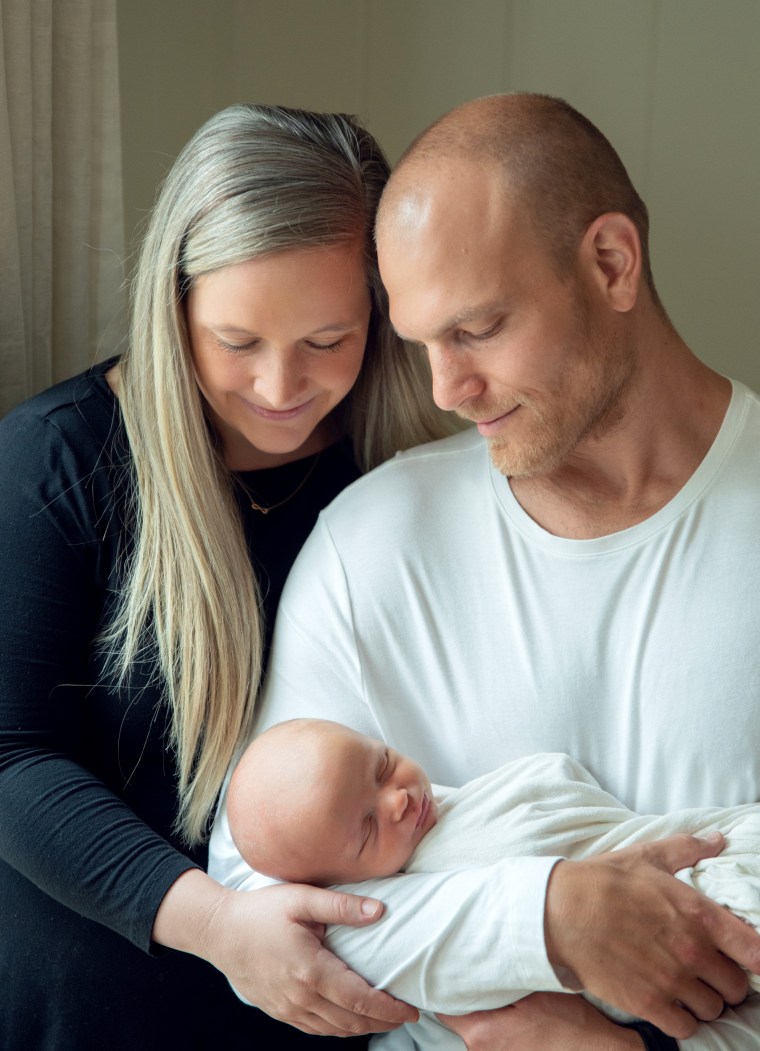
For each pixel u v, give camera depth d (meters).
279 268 1.15
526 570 1.21
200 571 1.28
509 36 1.89
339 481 1.44
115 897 1.16
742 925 1.04
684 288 1.93
